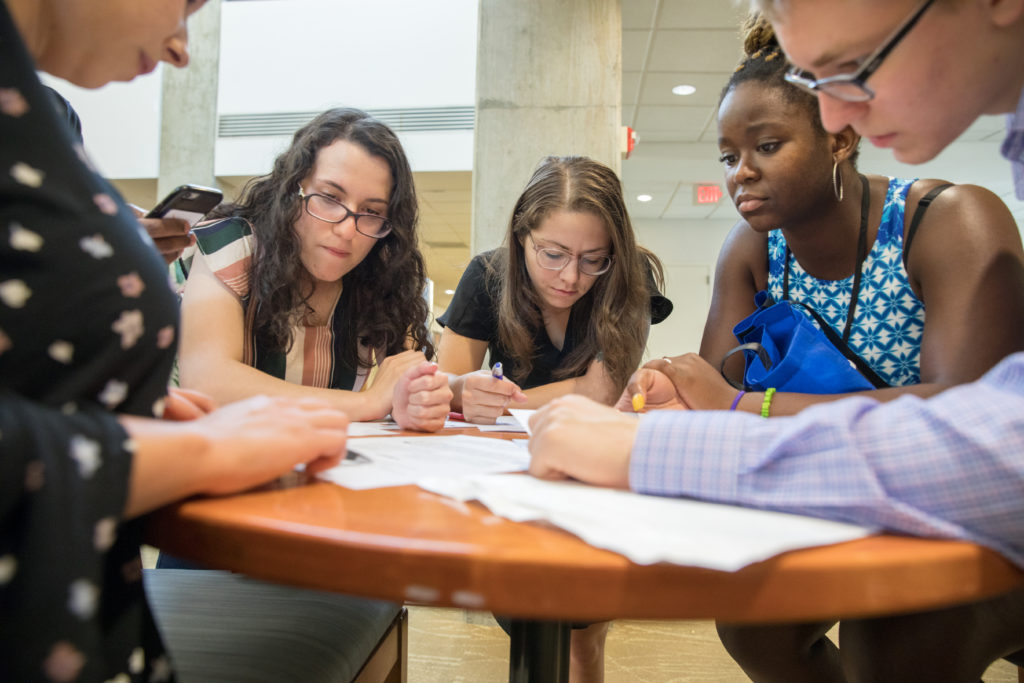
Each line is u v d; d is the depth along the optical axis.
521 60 3.23
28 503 0.36
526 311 1.60
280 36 5.36
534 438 0.60
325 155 1.28
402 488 0.56
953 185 1.02
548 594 0.36
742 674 1.94
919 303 1.06
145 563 2.38
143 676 0.50
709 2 4.21
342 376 1.47
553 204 1.43
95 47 0.56
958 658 0.78
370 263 1.44
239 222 1.32
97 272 0.47
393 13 5.24
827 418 0.46
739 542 0.38
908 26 0.56
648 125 6.41
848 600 0.37
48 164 0.46
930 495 0.42
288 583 0.40
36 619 0.36
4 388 0.43
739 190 1.06
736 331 1.18
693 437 0.51
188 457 0.45
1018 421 0.41
